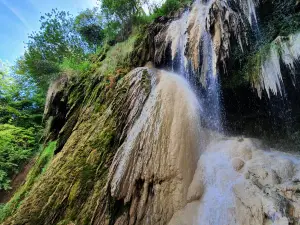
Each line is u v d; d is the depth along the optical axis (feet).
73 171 14.58
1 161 32.81
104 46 26.20
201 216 9.73
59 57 36.14
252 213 8.57
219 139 14.12
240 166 11.11
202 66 14.10
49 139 27.89
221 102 16.78
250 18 12.63
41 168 22.41
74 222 12.10
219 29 12.78
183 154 11.80
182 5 19.98
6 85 42.98
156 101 13.47
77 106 22.33
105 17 29.17
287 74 12.99
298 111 14.83
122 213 10.63
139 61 20.75
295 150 14.06
